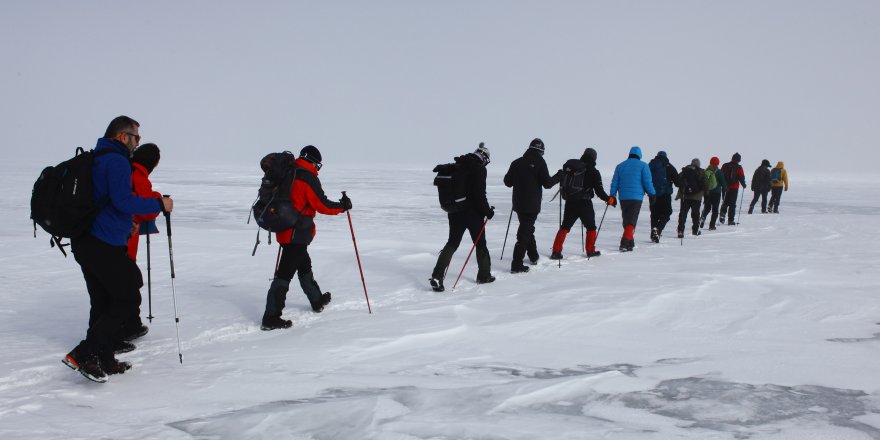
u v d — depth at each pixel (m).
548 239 10.95
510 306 5.61
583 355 4.22
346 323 5.02
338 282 6.79
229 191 27.50
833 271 7.34
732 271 7.31
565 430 2.91
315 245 9.59
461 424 2.96
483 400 3.30
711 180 12.61
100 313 3.95
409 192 29.12
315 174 5.05
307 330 4.84
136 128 3.79
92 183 3.54
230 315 5.26
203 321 5.05
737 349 4.34
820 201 26.20
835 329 4.88
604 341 4.55
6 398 3.33
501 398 3.32
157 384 3.58
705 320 5.14
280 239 4.99
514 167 7.50
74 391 3.45
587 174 8.51
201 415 3.10
